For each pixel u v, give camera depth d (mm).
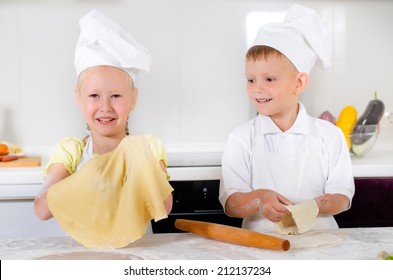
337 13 2209
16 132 2158
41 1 2109
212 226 1083
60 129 2172
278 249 985
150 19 2158
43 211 1143
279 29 1425
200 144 2221
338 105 2242
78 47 1312
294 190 1457
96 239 1021
